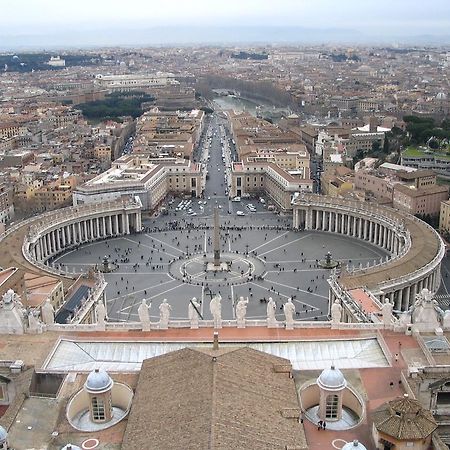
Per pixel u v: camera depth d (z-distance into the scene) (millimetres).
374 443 84750
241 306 122500
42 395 96750
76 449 76562
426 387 98625
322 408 90062
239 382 87062
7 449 81250
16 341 114625
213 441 73062
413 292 194250
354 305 157125
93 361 110062
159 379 91000
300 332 120438
